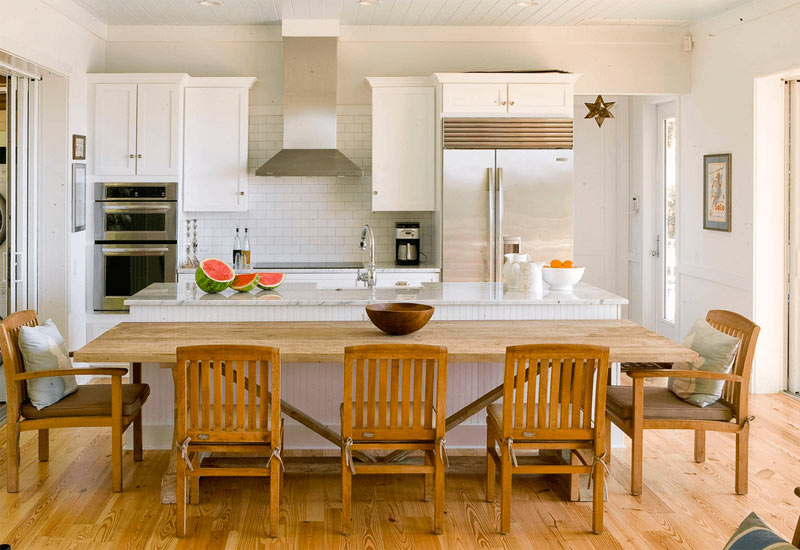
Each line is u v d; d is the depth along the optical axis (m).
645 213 7.85
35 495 3.96
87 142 6.64
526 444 3.50
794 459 4.57
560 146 6.64
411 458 4.17
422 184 6.86
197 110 6.80
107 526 3.61
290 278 6.68
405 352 3.37
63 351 4.08
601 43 7.01
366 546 3.43
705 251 6.70
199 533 3.54
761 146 5.89
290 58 6.71
